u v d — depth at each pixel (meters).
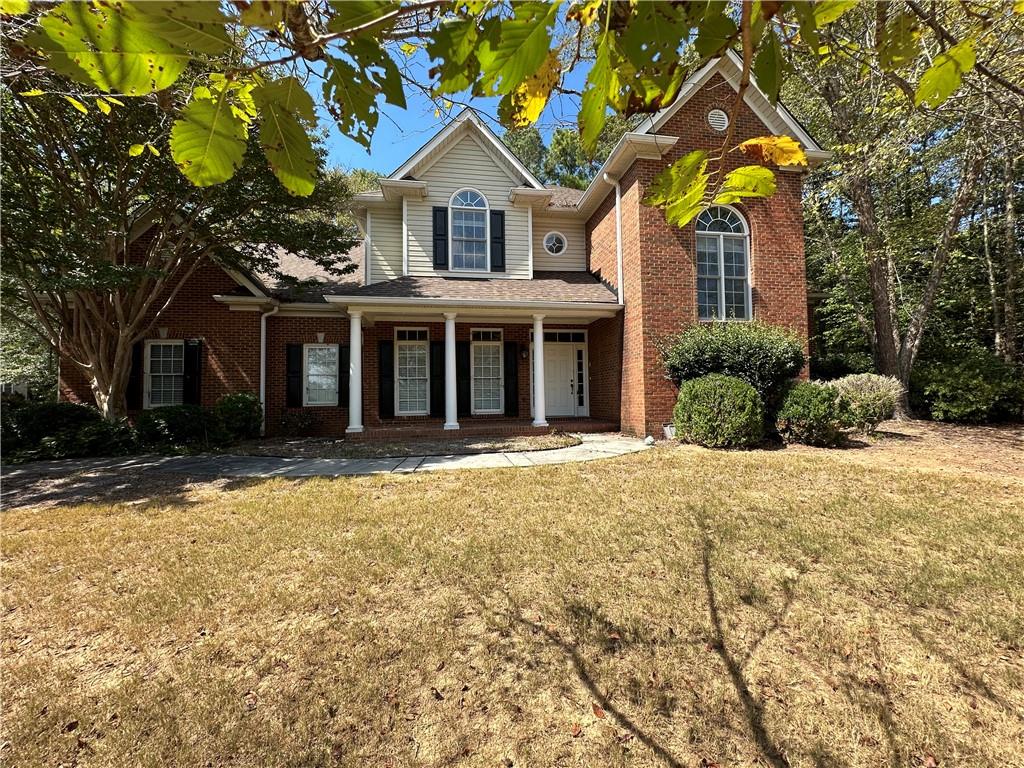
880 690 2.36
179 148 0.89
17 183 7.74
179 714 2.25
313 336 12.08
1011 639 2.71
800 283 10.55
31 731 2.16
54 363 18.00
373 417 12.15
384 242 12.32
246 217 10.16
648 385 9.83
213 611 3.09
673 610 3.04
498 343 12.80
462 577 3.50
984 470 6.52
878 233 11.67
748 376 8.91
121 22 0.67
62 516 5.10
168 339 11.14
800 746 2.05
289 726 2.18
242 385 11.34
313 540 4.24
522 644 2.73
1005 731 2.11
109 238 9.27
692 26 0.85
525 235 12.34
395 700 2.33
